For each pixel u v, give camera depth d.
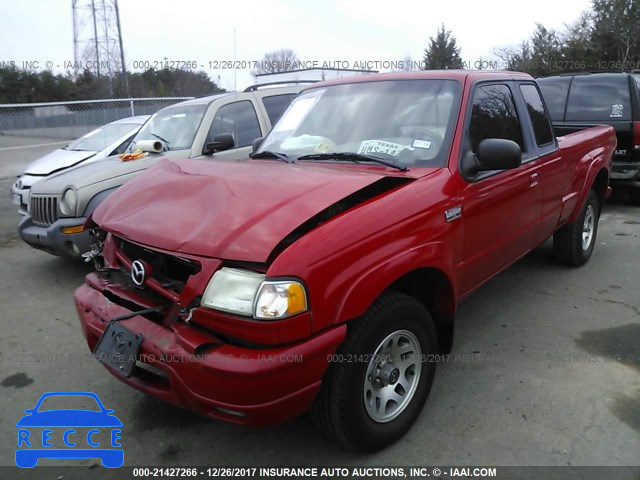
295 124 3.98
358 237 2.57
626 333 4.14
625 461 2.76
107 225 3.06
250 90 7.37
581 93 7.91
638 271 5.44
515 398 3.33
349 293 2.48
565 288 5.04
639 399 3.28
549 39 30.45
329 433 2.71
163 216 2.85
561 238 5.35
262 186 2.85
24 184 7.65
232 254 2.43
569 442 2.91
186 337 2.43
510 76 4.20
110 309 2.87
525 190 3.94
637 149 7.40
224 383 2.31
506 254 3.91
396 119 3.57
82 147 8.59
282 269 2.34
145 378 2.72
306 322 2.36
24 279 5.83
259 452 2.95
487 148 3.19
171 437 3.09
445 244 3.04
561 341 4.04
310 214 2.56
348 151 3.51
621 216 7.74
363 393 2.65
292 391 2.38
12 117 13.26
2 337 4.42
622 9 27.72
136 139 6.92
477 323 4.38
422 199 2.93
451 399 3.34
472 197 3.29
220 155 6.42
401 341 2.89
